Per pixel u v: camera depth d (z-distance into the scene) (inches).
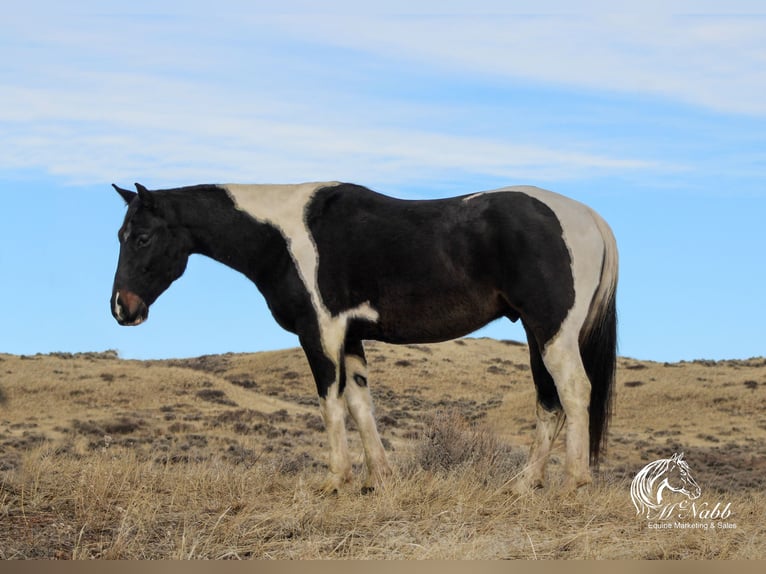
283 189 348.8
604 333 328.8
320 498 323.9
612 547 259.8
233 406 2353.6
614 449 1760.6
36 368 2672.2
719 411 2532.0
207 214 346.0
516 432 2250.2
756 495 360.2
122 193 359.9
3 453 1125.1
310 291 333.4
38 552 245.8
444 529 275.4
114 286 346.0
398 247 326.3
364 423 345.4
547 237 314.5
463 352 3698.3
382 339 341.7
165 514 296.2
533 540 264.5
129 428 1836.9
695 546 265.6
